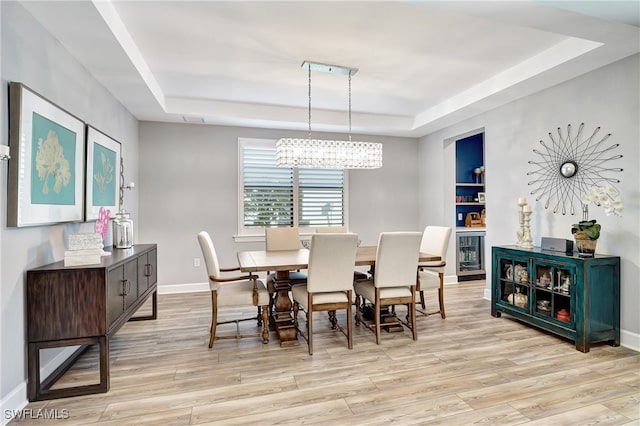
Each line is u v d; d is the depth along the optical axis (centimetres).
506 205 393
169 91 394
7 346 180
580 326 270
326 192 530
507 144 391
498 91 352
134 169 434
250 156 496
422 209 568
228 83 370
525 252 322
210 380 225
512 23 223
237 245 490
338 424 179
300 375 231
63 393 203
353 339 297
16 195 182
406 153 570
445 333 311
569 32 234
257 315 353
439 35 268
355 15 238
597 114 297
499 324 336
